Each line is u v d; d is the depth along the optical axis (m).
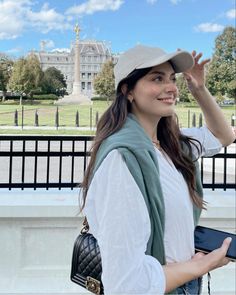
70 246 3.64
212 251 1.44
